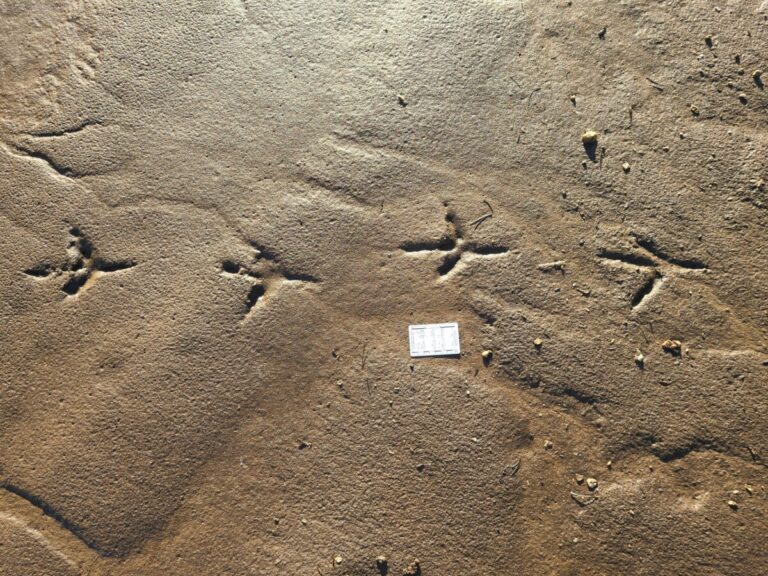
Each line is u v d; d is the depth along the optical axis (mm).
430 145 2395
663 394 2107
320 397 2156
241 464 2113
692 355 2137
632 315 2189
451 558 2006
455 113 2426
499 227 2299
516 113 2420
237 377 2186
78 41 2623
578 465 2068
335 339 2213
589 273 2238
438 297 2240
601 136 2377
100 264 2330
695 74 2438
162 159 2430
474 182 2352
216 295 2266
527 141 2387
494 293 2230
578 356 2154
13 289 2312
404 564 2008
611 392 2117
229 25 2578
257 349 2211
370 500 2061
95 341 2246
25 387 2215
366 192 2354
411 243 2301
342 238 2311
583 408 2113
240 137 2436
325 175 2375
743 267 2217
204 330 2234
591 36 2506
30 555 2064
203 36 2576
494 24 2527
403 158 2381
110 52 2594
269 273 2289
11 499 2119
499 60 2486
